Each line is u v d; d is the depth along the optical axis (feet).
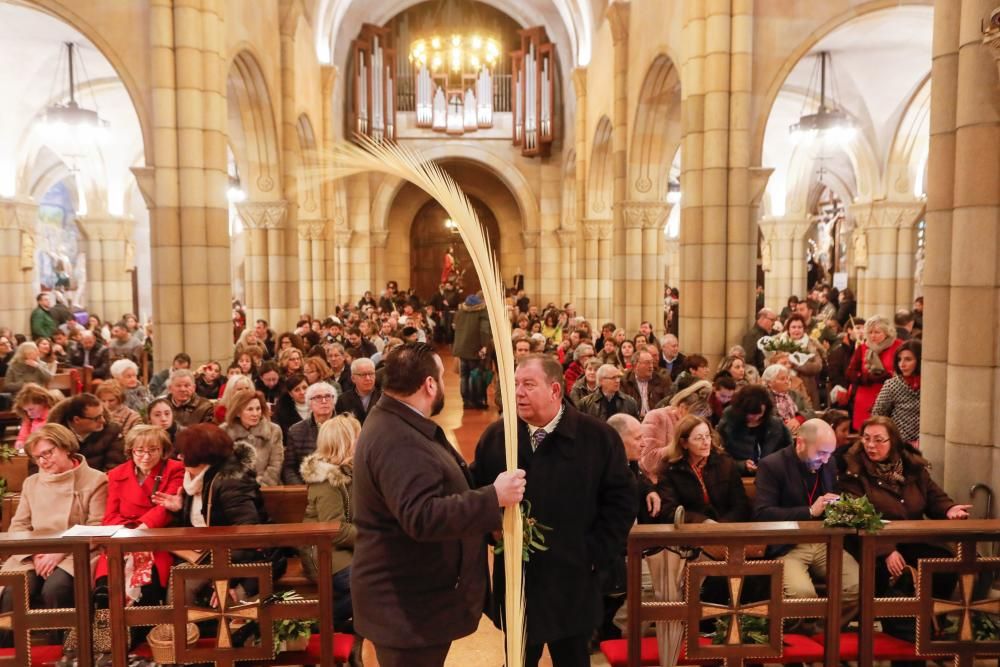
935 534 10.15
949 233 14.65
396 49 76.69
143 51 28.30
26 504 12.94
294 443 16.99
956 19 14.21
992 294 13.84
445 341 74.23
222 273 29.81
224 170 29.96
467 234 7.14
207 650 10.09
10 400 27.07
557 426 9.35
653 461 14.33
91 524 12.91
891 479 13.01
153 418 16.89
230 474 11.87
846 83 42.86
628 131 40.57
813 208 80.28
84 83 41.37
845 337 24.91
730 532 10.05
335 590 12.78
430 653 8.32
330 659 10.12
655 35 34.81
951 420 14.46
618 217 41.42
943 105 14.51
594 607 9.45
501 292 7.45
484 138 75.51
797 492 13.23
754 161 29.60
